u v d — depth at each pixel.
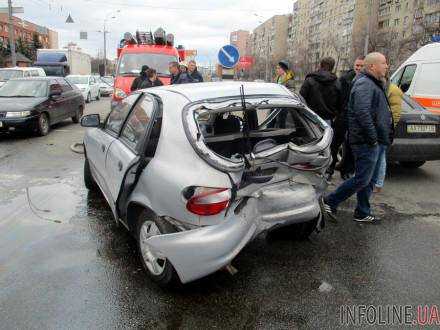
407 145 6.47
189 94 3.59
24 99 10.77
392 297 3.40
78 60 31.55
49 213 5.11
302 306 3.26
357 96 4.41
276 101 3.64
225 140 3.75
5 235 4.46
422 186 6.53
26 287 3.45
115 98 11.62
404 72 10.61
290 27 103.19
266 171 3.55
